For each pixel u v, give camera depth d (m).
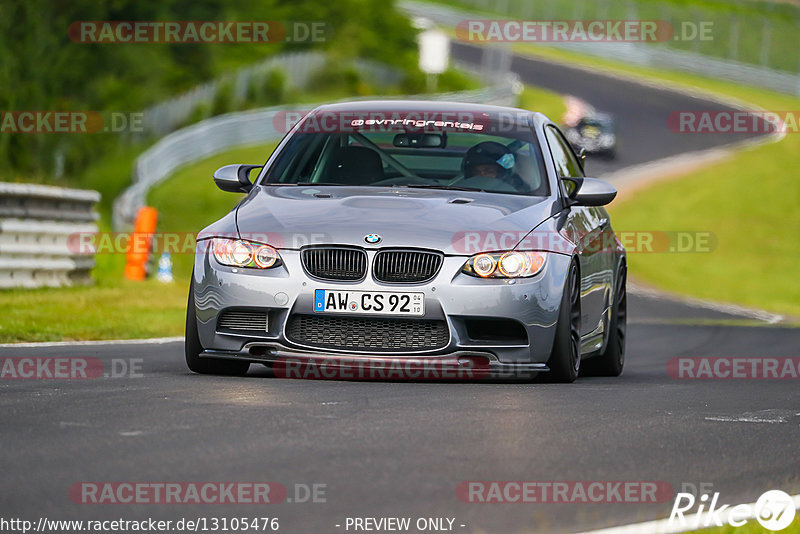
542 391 22.42
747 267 99.00
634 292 78.75
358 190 25.42
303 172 26.48
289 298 22.94
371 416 18.09
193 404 19.02
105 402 19.19
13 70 91.31
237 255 23.39
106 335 33.03
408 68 194.25
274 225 23.59
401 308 22.75
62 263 46.06
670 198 125.69
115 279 51.94
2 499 12.43
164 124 129.62
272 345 23.02
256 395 20.30
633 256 99.88
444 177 26.09
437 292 22.81
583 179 26.69
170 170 105.69
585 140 154.62
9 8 92.00
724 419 19.55
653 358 34.47
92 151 110.00
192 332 23.97
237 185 26.45
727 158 151.75
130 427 16.66
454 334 22.84
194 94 137.00
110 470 13.79
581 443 16.47
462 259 23.03
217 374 24.39
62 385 21.56
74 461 14.27
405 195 24.89
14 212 43.59
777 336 43.09
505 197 25.38
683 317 62.78
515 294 23.05
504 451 15.55
